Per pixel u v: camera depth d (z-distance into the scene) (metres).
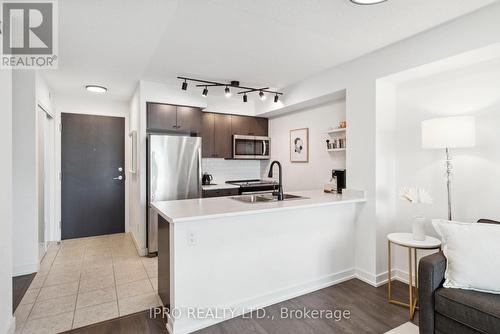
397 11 2.07
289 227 2.60
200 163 4.12
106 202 4.84
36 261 3.16
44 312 2.32
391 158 2.94
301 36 2.49
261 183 5.10
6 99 1.91
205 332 2.08
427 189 2.72
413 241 2.31
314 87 3.62
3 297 1.86
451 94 2.53
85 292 2.68
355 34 2.44
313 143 4.29
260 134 5.32
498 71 2.25
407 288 2.76
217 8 2.02
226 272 2.27
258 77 3.70
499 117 2.24
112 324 2.16
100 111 4.79
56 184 4.49
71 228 4.59
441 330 1.72
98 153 4.78
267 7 2.02
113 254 3.82
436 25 2.29
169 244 2.20
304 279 2.69
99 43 2.61
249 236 2.38
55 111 4.46
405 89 2.89
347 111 3.12
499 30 1.95
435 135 2.24
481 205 2.34
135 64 3.16
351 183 3.06
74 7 1.99
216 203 2.67
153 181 3.76
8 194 1.94
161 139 3.82
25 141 3.09
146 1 1.92
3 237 1.85
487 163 2.31
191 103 4.23
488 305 1.55
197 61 3.09
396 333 2.03
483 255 1.72
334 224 2.89
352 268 3.04
